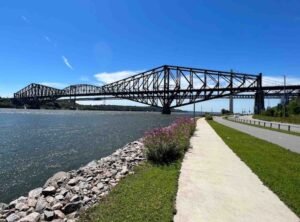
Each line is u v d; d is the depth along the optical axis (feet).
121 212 22.79
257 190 29.19
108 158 53.72
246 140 73.36
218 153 50.75
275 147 61.00
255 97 381.40
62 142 99.96
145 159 46.32
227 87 415.03
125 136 122.31
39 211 26.17
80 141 103.35
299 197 26.99
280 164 41.73
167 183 30.40
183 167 38.81
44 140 105.60
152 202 24.66
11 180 48.47
